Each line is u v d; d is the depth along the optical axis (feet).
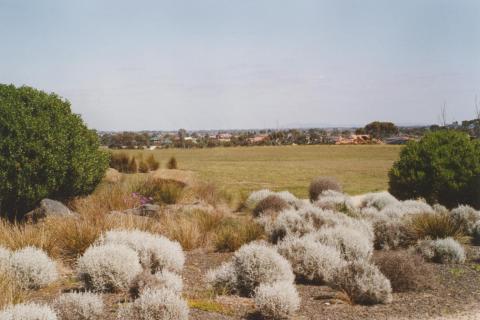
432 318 17.43
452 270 25.16
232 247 30.14
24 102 37.70
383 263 21.83
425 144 48.08
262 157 174.81
